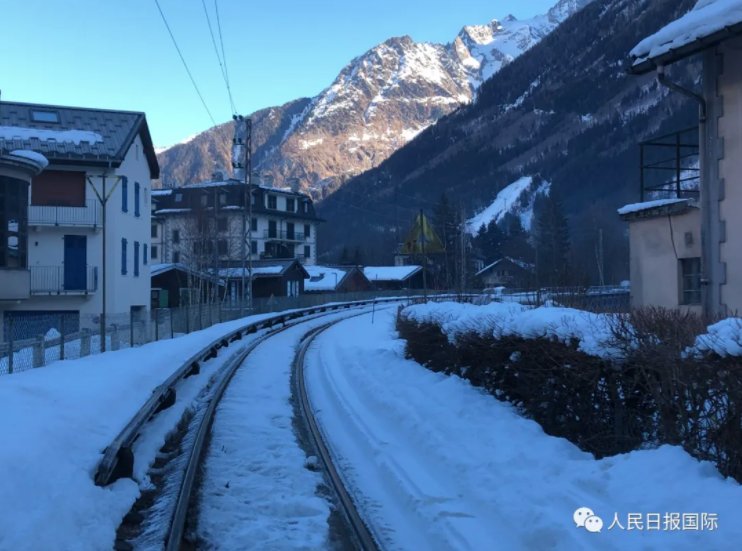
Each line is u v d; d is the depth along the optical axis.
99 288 32.88
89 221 32.69
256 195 82.44
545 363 7.19
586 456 6.21
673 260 13.47
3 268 25.20
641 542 4.20
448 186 197.38
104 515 5.41
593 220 80.69
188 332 26.05
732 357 4.68
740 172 11.35
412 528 5.51
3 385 8.84
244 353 18.95
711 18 11.05
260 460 7.59
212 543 5.27
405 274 83.75
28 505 4.95
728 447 4.78
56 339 14.11
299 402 11.29
